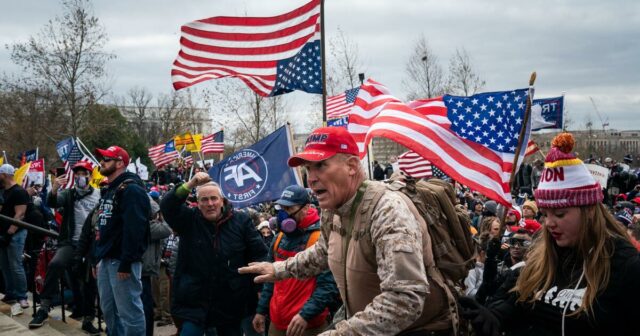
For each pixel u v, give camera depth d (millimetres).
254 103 24859
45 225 9852
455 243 2930
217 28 7422
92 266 6492
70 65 27250
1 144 35688
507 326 2717
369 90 6121
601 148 39281
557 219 2498
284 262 3371
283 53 7305
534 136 18250
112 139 46031
